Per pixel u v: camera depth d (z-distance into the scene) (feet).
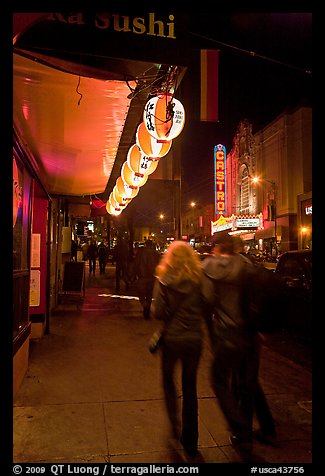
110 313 32.42
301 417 13.47
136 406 14.10
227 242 11.94
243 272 11.61
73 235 69.31
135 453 11.03
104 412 13.57
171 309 11.53
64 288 37.52
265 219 125.90
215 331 11.75
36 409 13.71
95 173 29.63
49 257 25.03
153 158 20.66
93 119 17.57
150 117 17.75
